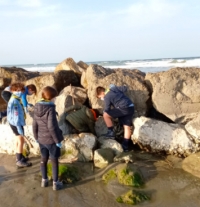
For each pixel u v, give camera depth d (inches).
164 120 176.7
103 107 173.6
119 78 179.0
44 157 119.2
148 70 779.4
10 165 144.9
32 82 200.8
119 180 120.9
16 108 138.7
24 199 111.1
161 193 112.0
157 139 149.6
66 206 105.2
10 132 159.8
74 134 155.9
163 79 170.9
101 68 194.2
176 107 164.6
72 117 158.9
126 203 105.1
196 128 143.6
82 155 145.3
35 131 119.0
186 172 128.4
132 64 1125.7
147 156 148.3
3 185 123.6
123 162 139.1
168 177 124.6
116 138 165.6
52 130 113.1
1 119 185.5
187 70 172.9
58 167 121.0
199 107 162.9
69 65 235.8
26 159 146.9
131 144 162.4
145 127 153.2
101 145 153.9
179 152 145.4
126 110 152.6
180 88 166.6
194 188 114.3
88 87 186.5
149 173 129.0
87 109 163.8
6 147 159.6
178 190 113.7
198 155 137.6
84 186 119.6
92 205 105.0
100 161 139.9
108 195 111.7
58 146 116.2
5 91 150.3
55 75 198.5
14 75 227.5
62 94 176.6
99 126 169.2
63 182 122.8
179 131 148.0
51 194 114.0
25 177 130.3
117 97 153.5
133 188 115.9
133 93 174.4
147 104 177.9
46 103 114.9
